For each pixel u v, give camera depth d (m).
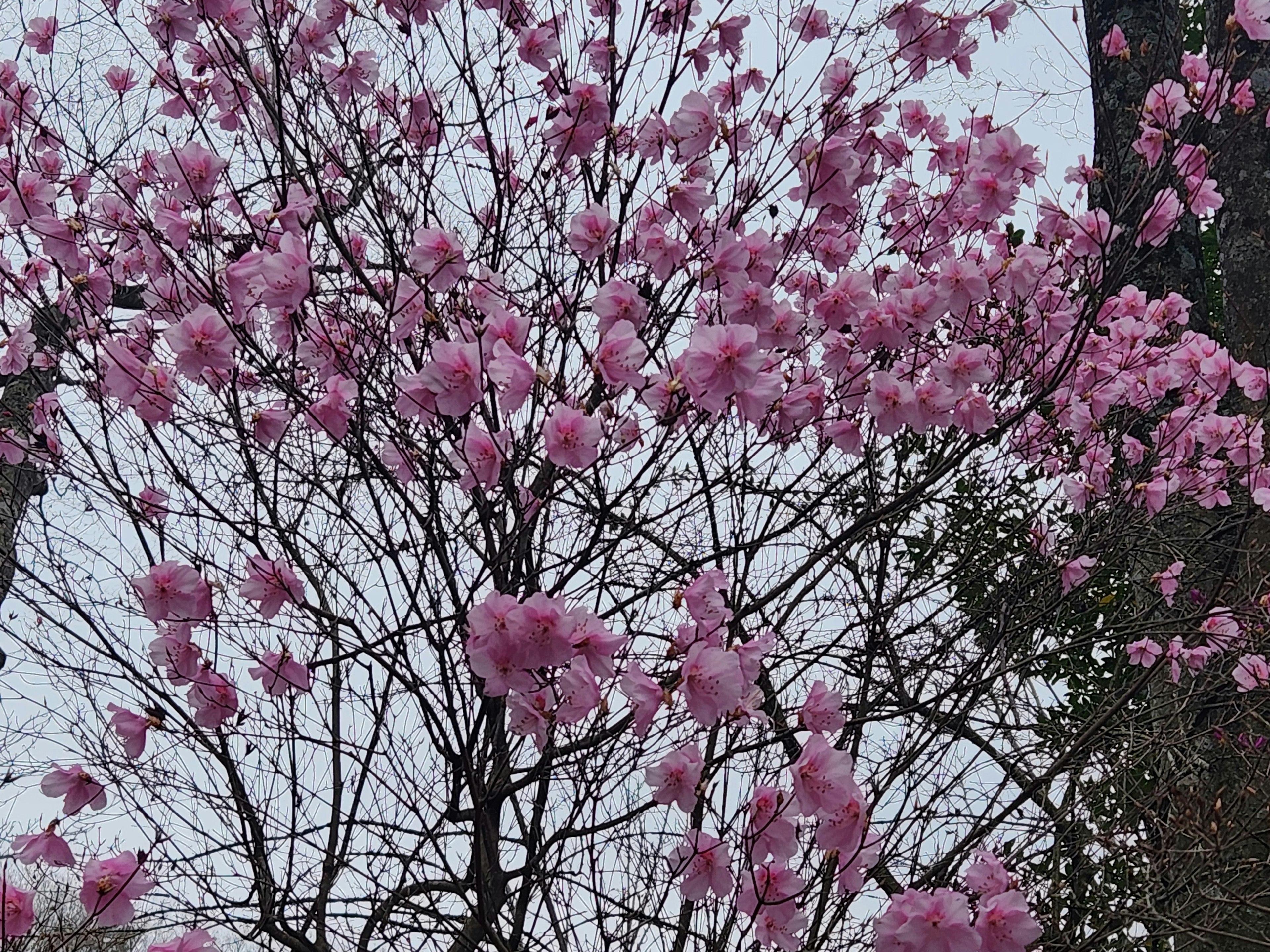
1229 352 4.59
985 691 4.09
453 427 3.00
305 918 3.13
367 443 2.99
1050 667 4.99
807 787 2.43
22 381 4.08
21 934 2.82
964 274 3.56
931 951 2.31
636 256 3.38
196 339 2.94
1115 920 3.63
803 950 3.05
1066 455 4.65
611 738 2.80
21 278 3.78
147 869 2.83
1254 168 5.32
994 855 2.89
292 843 3.06
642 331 3.16
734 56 3.50
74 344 3.29
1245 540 4.67
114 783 3.06
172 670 3.10
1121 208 3.51
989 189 3.86
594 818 2.93
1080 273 4.37
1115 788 4.17
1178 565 4.43
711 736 3.08
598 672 2.44
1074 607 4.96
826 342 3.68
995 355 4.49
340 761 3.52
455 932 3.08
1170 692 4.42
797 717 2.96
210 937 2.64
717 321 3.43
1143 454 4.63
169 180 3.38
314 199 3.27
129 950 3.40
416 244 3.04
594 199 3.47
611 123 3.44
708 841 2.62
